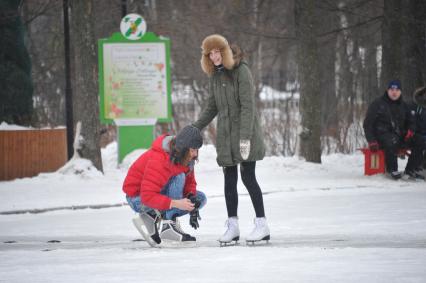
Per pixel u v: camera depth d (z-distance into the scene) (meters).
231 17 60.94
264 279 11.57
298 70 39.09
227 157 16.55
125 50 41.31
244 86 16.31
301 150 38.81
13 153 35.69
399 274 11.69
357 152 48.91
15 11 40.28
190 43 64.06
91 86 36.03
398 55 42.72
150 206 15.90
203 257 14.44
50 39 71.00
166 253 15.33
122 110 41.44
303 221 20.91
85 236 19.80
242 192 29.11
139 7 58.41
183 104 60.72
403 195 26.52
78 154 35.72
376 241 16.92
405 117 31.86
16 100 40.25
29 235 20.30
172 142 15.90
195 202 16.25
